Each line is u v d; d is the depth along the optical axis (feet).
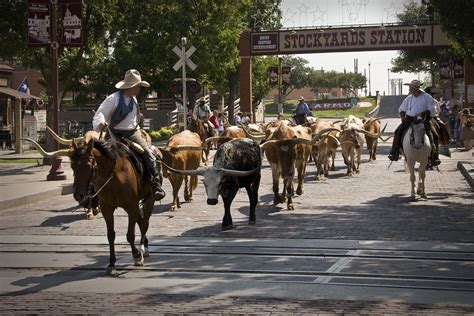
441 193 64.03
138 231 47.16
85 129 182.19
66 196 69.56
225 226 46.60
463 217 50.34
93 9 101.71
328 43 159.33
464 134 112.88
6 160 111.96
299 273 34.27
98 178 34.27
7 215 56.29
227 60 167.02
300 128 61.72
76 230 48.03
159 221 51.01
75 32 79.92
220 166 45.11
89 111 193.88
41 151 34.94
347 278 33.17
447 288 30.99
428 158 60.75
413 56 181.47
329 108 441.68
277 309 28.12
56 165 78.79
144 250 38.91
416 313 27.22
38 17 78.89
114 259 35.42
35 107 144.87
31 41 79.05
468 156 103.35
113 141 35.68
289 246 40.81
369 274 33.71
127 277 34.53
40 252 40.98
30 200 64.18
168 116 190.39
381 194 63.87
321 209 55.06
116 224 50.08
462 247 39.73
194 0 162.20
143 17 164.76
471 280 32.50
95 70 178.70
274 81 187.21
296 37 159.74
